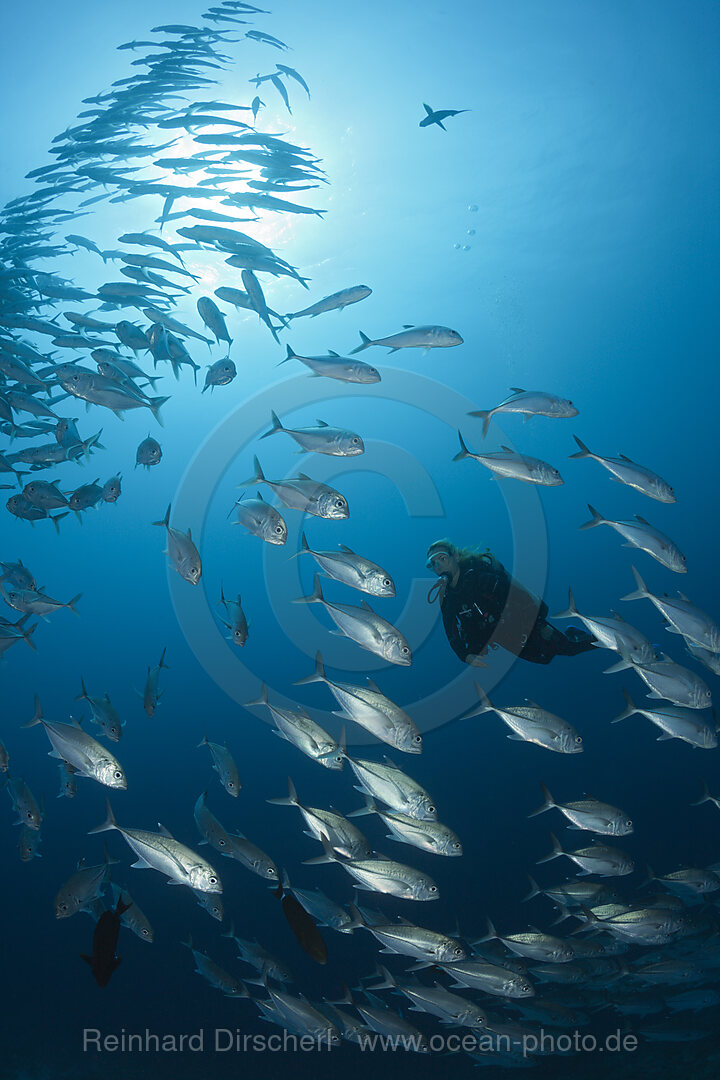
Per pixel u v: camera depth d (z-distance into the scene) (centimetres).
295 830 1250
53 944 981
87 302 1953
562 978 444
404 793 335
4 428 726
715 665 409
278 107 1691
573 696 1931
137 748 1872
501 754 1554
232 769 412
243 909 962
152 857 345
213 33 1206
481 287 2442
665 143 1914
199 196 1105
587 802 394
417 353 2756
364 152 1816
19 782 431
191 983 812
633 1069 566
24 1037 773
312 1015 369
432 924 829
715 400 3469
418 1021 666
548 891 422
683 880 435
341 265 2147
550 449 3662
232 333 2262
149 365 2264
